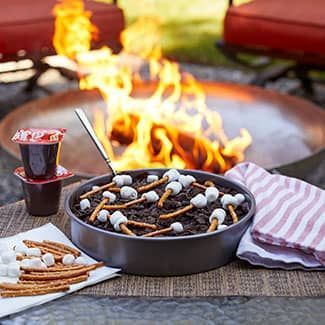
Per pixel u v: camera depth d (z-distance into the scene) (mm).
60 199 1581
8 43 3041
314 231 1372
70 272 1266
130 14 5293
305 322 1160
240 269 1321
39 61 3344
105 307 1195
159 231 1293
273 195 1486
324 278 1300
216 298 1223
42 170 1493
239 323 1157
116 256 1287
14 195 2668
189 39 4750
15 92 3773
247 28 3277
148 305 1202
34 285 1231
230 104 2635
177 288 1252
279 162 2223
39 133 1491
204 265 1299
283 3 3344
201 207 1387
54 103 2592
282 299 1222
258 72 3836
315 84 4016
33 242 1389
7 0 3270
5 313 1163
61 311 1182
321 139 2289
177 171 1535
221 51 3443
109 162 1549
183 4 5559
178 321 1161
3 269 1269
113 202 1419
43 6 3225
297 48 3180
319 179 2801
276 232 1357
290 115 2518
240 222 1330
